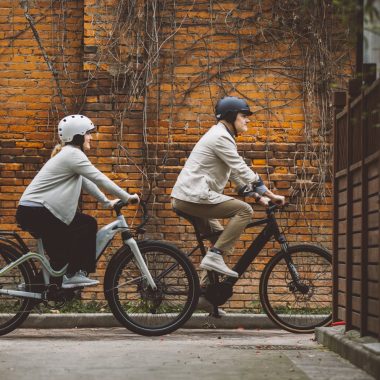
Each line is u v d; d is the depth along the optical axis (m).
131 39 13.41
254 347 9.29
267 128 13.54
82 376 6.96
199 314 12.09
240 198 13.52
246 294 13.40
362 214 8.13
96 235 10.46
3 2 13.68
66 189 10.27
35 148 13.61
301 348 9.16
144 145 13.43
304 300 10.95
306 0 9.21
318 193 13.50
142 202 10.59
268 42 13.54
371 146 7.97
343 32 13.46
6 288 10.37
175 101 13.52
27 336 10.70
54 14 13.68
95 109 13.42
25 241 13.58
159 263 10.61
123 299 10.76
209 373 7.13
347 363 7.82
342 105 9.63
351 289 8.81
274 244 13.46
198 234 11.08
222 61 13.52
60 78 13.64
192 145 13.49
